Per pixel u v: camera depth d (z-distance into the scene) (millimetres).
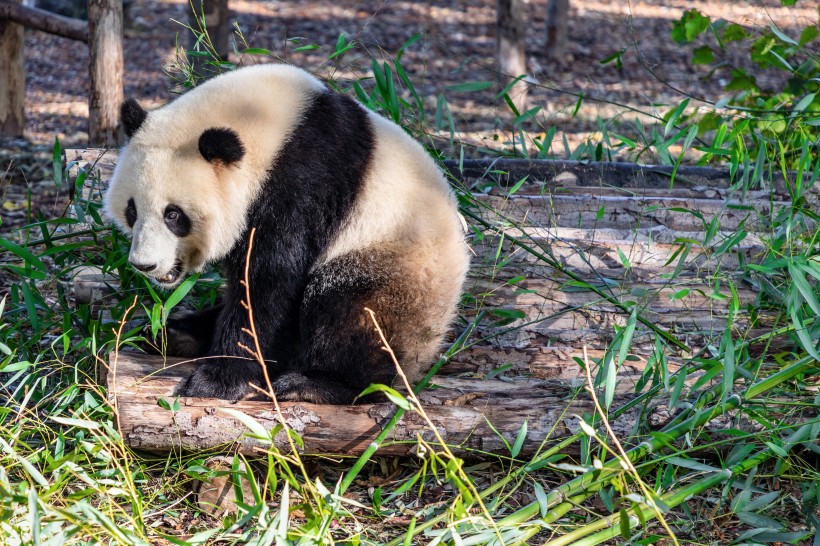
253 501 5613
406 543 4551
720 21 10438
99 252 7785
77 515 4473
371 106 8336
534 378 6316
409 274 5895
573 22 26109
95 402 5605
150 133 5883
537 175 9008
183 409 5508
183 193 5762
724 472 5090
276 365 6074
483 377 6293
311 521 4621
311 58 21938
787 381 5965
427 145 9023
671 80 20734
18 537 4492
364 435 5586
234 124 5855
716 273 6738
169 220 5848
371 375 5918
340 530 5301
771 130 9242
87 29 13125
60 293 7277
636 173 9062
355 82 8461
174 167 5758
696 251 7520
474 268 7262
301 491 5613
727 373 5340
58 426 6133
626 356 6160
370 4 27984
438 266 5977
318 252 5969
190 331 6652
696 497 5684
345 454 5629
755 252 7477
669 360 6395
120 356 6227
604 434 5648
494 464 5957
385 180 6008
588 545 4797
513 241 6945
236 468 5105
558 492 5004
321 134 5906
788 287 6383
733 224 7875
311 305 5988
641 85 20328
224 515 5508
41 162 13461
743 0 27594
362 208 5934
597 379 5758
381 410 5625
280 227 5867
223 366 5871
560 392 6066
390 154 6117
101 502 5375
